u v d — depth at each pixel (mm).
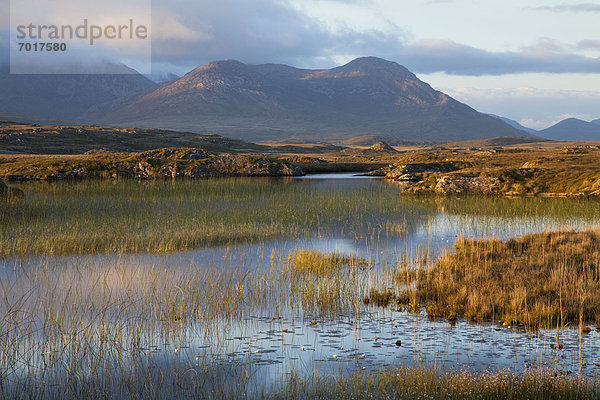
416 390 10508
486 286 17438
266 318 15219
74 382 11031
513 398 10188
